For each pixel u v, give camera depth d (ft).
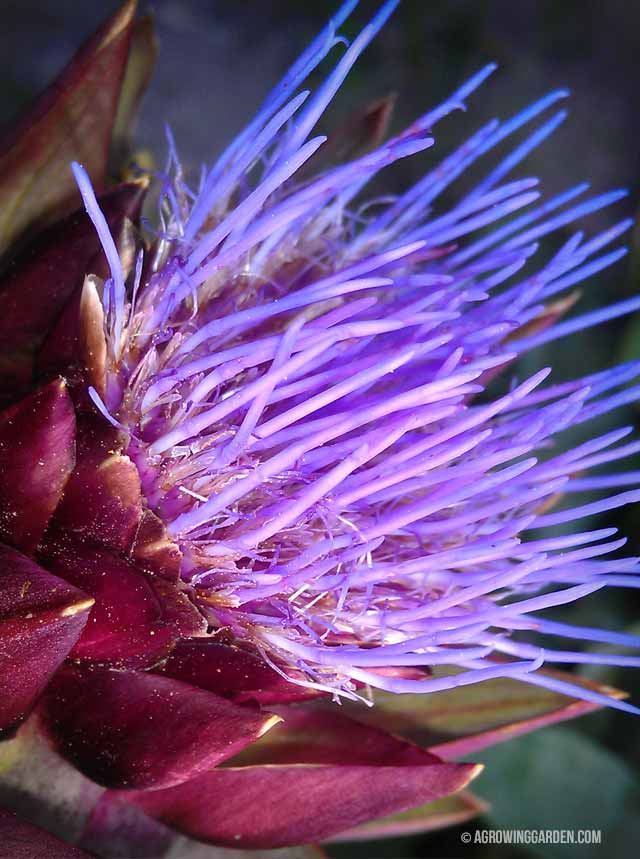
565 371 1.14
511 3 1.60
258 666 0.72
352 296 0.81
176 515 0.72
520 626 0.77
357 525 0.75
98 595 0.70
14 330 0.76
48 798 0.73
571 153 1.51
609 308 0.81
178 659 0.73
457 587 0.77
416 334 0.76
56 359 0.73
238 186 0.84
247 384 0.73
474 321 0.79
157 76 1.45
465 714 0.84
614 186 1.50
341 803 0.74
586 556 0.73
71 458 0.69
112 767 0.71
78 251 0.76
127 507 0.70
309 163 0.90
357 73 1.48
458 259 0.83
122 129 0.90
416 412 0.71
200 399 0.71
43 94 0.80
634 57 1.60
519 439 0.75
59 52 1.43
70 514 0.70
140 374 0.72
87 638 0.70
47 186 0.81
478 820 1.05
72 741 0.72
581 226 1.47
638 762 1.08
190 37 1.49
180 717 0.70
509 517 0.78
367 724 0.78
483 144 0.82
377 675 0.73
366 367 0.72
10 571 0.68
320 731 0.77
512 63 1.55
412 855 1.05
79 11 1.47
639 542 1.11
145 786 0.70
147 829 0.76
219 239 0.71
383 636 0.74
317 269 0.81
